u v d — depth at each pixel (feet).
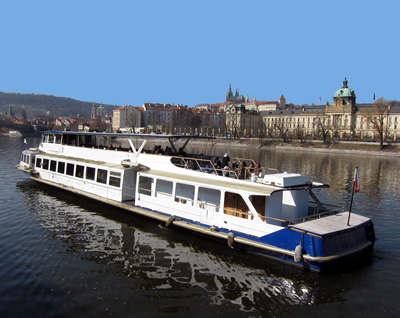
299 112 532.32
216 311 31.58
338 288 36.04
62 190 75.25
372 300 34.04
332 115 466.70
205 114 609.83
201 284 36.32
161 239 48.65
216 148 316.81
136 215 57.67
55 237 48.78
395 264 42.37
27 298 32.94
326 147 292.81
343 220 42.09
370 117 287.89
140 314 30.86
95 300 32.91
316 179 122.93
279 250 38.60
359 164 184.65
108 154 66.64
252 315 31.12
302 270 38.14
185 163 54.75
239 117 538.88
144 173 54.75
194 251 44.73
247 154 249.55
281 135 371.15
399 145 262.88
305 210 47.14
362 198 86.63
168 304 32.50
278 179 43.14
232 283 36.68
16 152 176.14
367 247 40.88
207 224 46.50
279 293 34.86
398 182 116.37
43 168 81.10
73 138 78.84
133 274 38.22
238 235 43.04
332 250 37.01
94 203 66.13
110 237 49.14
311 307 32.60
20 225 53.42
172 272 38.88
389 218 66.44
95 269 39.19
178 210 50.03
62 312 30.94
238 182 46.39
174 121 487.61
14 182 86.58
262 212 43.29
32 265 39.73
